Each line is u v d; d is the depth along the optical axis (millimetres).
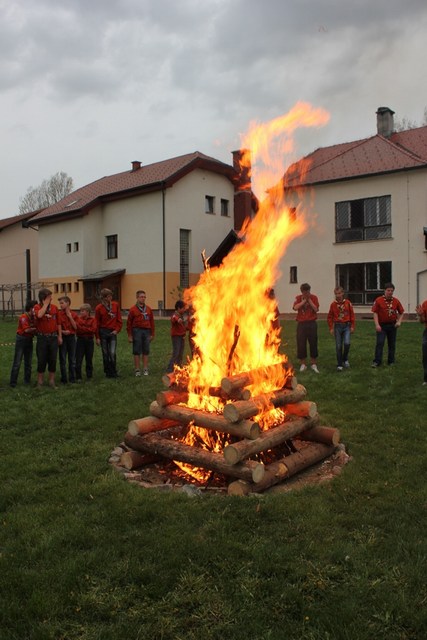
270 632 2846
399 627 2889
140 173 35562
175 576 3373
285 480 5137
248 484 4723
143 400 8812
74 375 11047
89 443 6371
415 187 24703
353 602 3072
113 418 7586
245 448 4766
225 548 3693
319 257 27562
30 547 3750
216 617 2996
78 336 11102
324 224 27359
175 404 5645
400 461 5445
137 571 3408
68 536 3887
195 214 33219
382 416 7328
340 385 9500
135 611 3047
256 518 4164
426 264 24609
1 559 3576
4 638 2850
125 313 33594
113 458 5801
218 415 5223
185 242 32969
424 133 28391
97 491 4797
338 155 28656
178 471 5395
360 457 5625
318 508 4328
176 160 34969
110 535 3898
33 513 4332
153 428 5555
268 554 3600
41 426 7266
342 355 11398
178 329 11492
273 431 5199
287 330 20031
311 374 10766
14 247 45719
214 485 5004
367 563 3490
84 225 34406
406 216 24969
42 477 5270
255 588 3234
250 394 5277
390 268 25688
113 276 33531
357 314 26562
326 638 2789
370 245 26031
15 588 3268
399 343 15250
